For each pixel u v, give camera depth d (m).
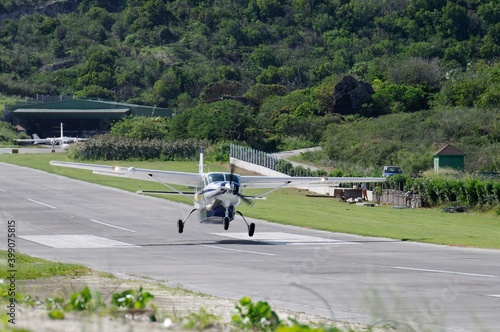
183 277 74.19
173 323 37.53
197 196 107.12
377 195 182.88
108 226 131.00
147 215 147.75
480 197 161.88
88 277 69.62
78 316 36.84
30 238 113.88
